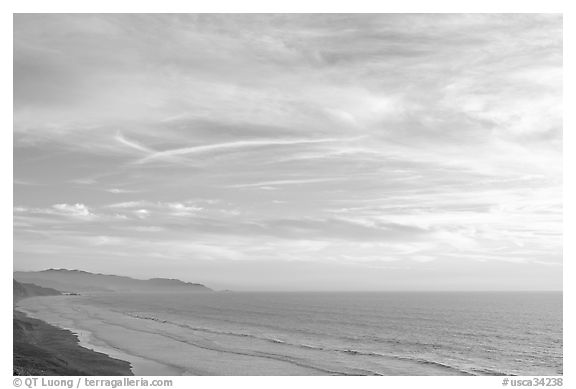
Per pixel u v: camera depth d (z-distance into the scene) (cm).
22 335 5706
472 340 7362
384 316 12300
